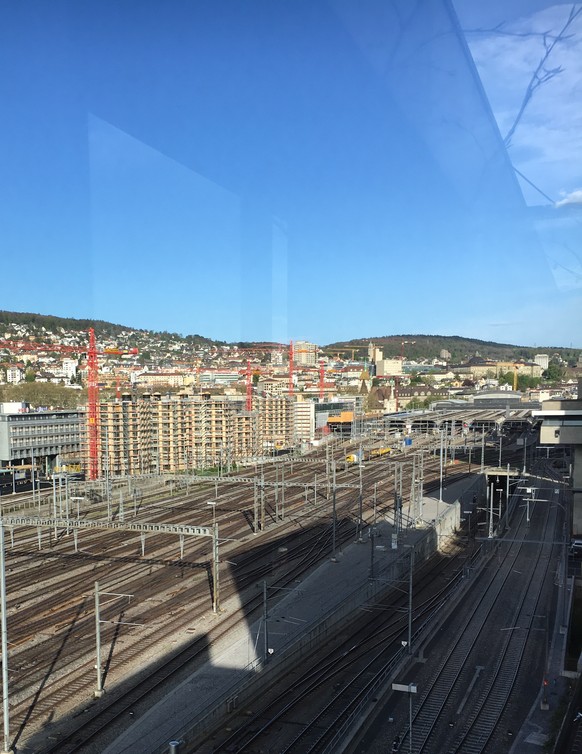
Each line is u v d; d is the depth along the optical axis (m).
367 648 43.00
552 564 62.06
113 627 45.06
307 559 61.91
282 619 45.34
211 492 101.00
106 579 56.28
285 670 39.22
